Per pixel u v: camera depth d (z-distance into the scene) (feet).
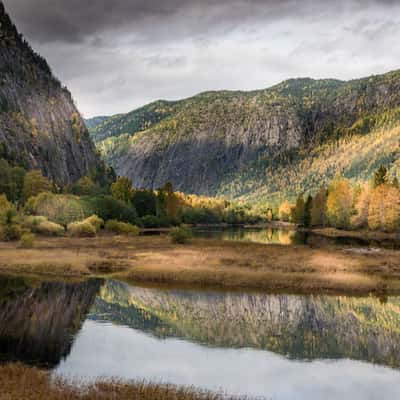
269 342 112.47
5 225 299.58
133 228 376.48
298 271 195.93
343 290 172.45
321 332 121.49
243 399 79.97
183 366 95.71
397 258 235.61
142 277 188.85
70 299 153.99
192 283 181.37
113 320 129.80
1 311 136.46
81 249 257.96
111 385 80.84
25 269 204.23
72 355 100.42
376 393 83.82
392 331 123.24
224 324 127.34
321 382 88.53
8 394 71.15
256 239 379.14
